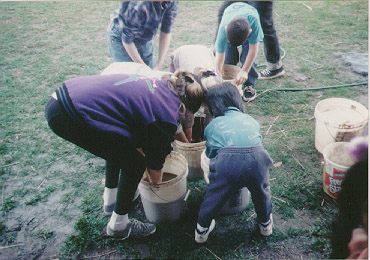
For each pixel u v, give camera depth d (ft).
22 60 17.60
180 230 8.76
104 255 8.30
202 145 9.43
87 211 9.41
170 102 6.60
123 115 6.45
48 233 8.83
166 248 8.33
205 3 24.58
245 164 7.00
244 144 7.06
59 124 6.50
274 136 11.71
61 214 9.38
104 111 6.33
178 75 6.91
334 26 19.47
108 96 6.35
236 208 9.00
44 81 15.64
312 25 19.79
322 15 21.01
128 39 10.15
